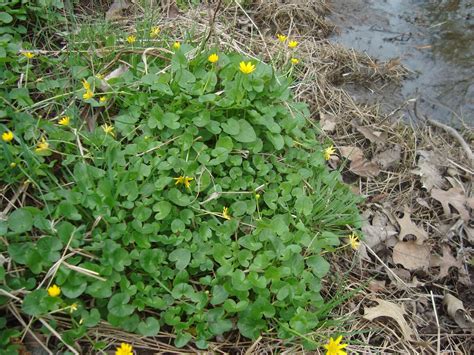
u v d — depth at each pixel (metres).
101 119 0.71
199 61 0.74
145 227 0.57
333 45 1.07
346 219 0.69
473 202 0.77
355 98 0.97
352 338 0.59
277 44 0.98
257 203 0.63
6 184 0.59
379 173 0.81
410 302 0.65
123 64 0.78
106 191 0.58
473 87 1.02
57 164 0.64
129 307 0.52
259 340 0.54
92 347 0.52
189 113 0.68
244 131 0.68
